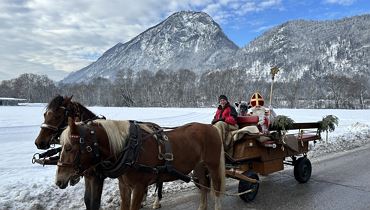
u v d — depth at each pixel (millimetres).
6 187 5094
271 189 5828
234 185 6012
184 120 22062
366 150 9883
